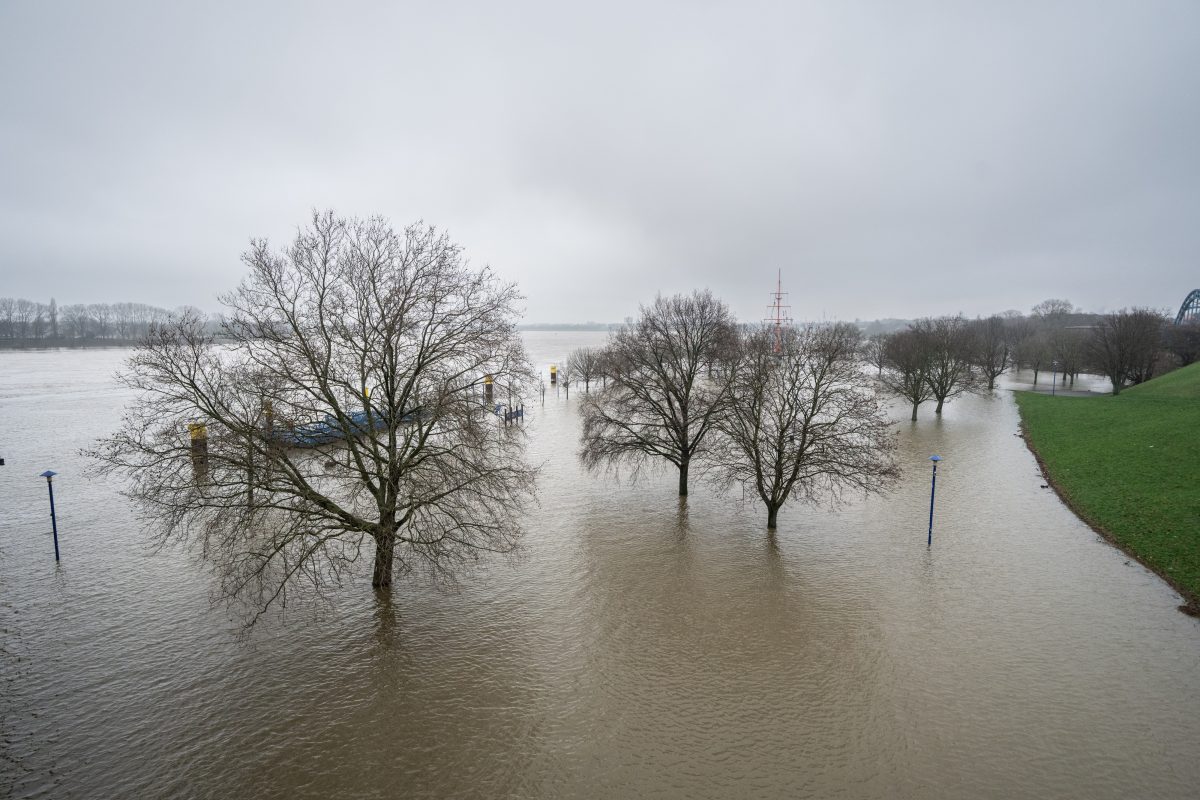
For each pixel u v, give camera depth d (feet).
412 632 66.03
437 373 73.36
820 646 63.31
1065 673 58.23
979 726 50.88
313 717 52.19
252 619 67.92
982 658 60.90
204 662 59.93
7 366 380.78
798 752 48.11
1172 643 63.16
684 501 112.27
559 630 66.64
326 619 68.49
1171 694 54.85
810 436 98.07
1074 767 46.21
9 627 65.72
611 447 109.09
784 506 109.19
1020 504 109.81
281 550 69.72
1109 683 56.54
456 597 73.97
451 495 76.48
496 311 76.48
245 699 54.44
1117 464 124.36
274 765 46.62
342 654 61.77
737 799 43.42
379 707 53.62
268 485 64.13
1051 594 74.38
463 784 44.98
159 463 67.10
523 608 71.41
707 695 55.36
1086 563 83.35
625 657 61.52
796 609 71.15
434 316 71.61
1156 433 138.62
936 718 51.98
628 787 44.65
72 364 396.57
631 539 93.15
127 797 43.24
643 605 72.23
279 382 67.31
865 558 85.56
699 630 66.59
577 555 86.99
